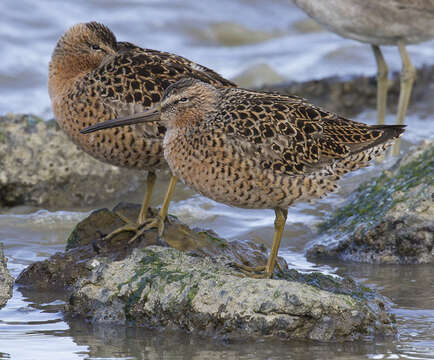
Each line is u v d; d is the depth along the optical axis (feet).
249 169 34.58
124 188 54.39
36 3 96.63
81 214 50.24
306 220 48.78
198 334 31.73
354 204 46.75
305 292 31.48
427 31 58.75
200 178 35.17
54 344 30.96
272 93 37.17
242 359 29.30
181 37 98.78
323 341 30.96
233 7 106.63
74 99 39.34
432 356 29.76
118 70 39.32
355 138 35.91
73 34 41.09
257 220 49.19
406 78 60.90
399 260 42.39
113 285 34.04
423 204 42.83
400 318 33.88
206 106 35.04
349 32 60.18
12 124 53.57
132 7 102.73
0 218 48.80
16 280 38.45
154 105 37.70
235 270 35.35
